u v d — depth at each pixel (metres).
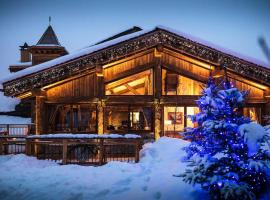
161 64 15.44
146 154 12.00
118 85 15.63
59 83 15.05
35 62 23.05
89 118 15.35
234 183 6.64
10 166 11.18
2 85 14.24
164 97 15.12
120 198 7.96
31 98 15.56
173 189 8.17
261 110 15.52
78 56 14.52
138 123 15.61
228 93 7.30
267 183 6.99
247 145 6.50
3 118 24.30
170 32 14.78
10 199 8.39
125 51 14.83
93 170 10.47
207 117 7.33
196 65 15.59
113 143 12.04
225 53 14.78
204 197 7.52
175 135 16.53
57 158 13.92
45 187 8.95
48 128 15.06
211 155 7.21
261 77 14.91
